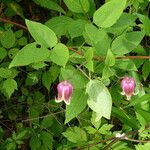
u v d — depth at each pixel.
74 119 0.35
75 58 0.24
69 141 0.30
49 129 0.34
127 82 0.25
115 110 0.29
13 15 0.34
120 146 0.27
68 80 0.23
